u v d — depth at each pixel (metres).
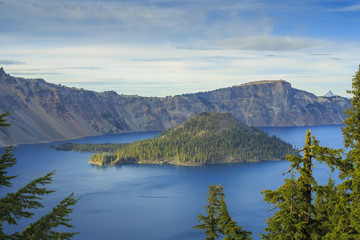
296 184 27.39
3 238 16.22
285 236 27.02
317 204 28.80
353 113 30.28
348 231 26.91
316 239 26.62
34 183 17.73
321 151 27.09
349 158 27.80
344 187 27.95
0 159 17.55
